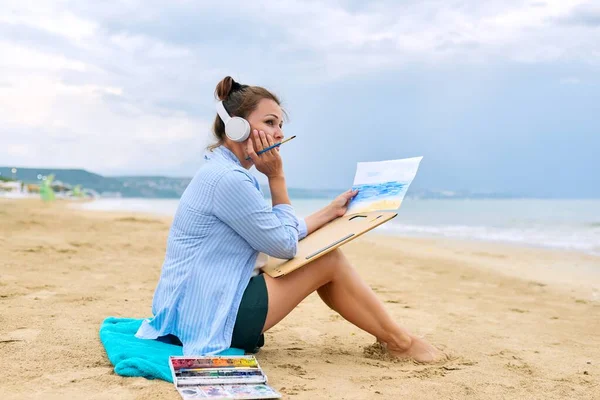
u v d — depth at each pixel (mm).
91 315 3701
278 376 2574
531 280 6496
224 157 2738
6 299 4117
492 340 3570
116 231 10992
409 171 2867
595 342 3613
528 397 2420
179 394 2203
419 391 2426
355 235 2639
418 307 4703
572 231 15250
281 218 2713
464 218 23641
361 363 2887
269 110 2752
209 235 2621
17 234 8961
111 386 2293
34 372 2465
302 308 4414
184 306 2625
